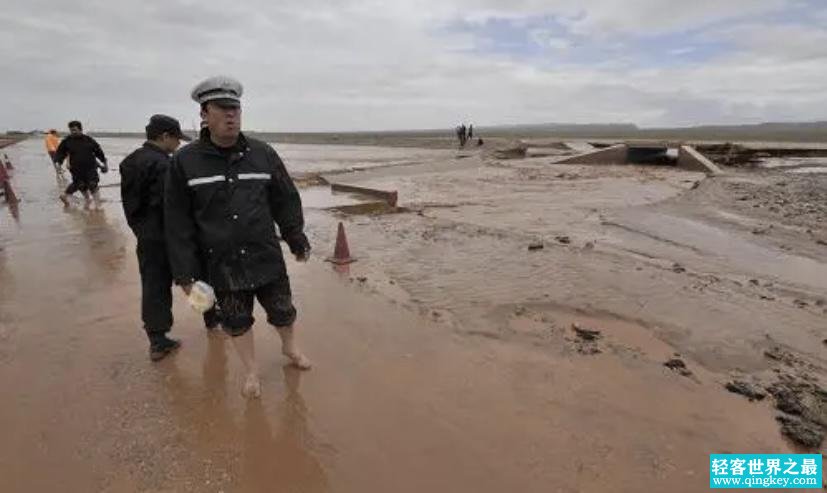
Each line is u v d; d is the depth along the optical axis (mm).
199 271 3742
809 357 4805
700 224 11133
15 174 22891
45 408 3863
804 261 8344
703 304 6016
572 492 3000
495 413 3760
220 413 3789
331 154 41969
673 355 4734
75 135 13055
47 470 3203
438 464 3230
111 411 3818
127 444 3445
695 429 3602
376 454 3330
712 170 22766
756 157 29797
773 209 13094
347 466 3225
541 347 4844
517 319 5512
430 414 3750
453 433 3529
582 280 6793
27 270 7309
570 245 8820
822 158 29406
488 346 4852
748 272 7645
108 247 8586
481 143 45469
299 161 32719
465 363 4508
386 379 4238
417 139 71938
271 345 4859
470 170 24172
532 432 3539
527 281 6746
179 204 3641
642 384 4188
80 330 5230
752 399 4004
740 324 5480
